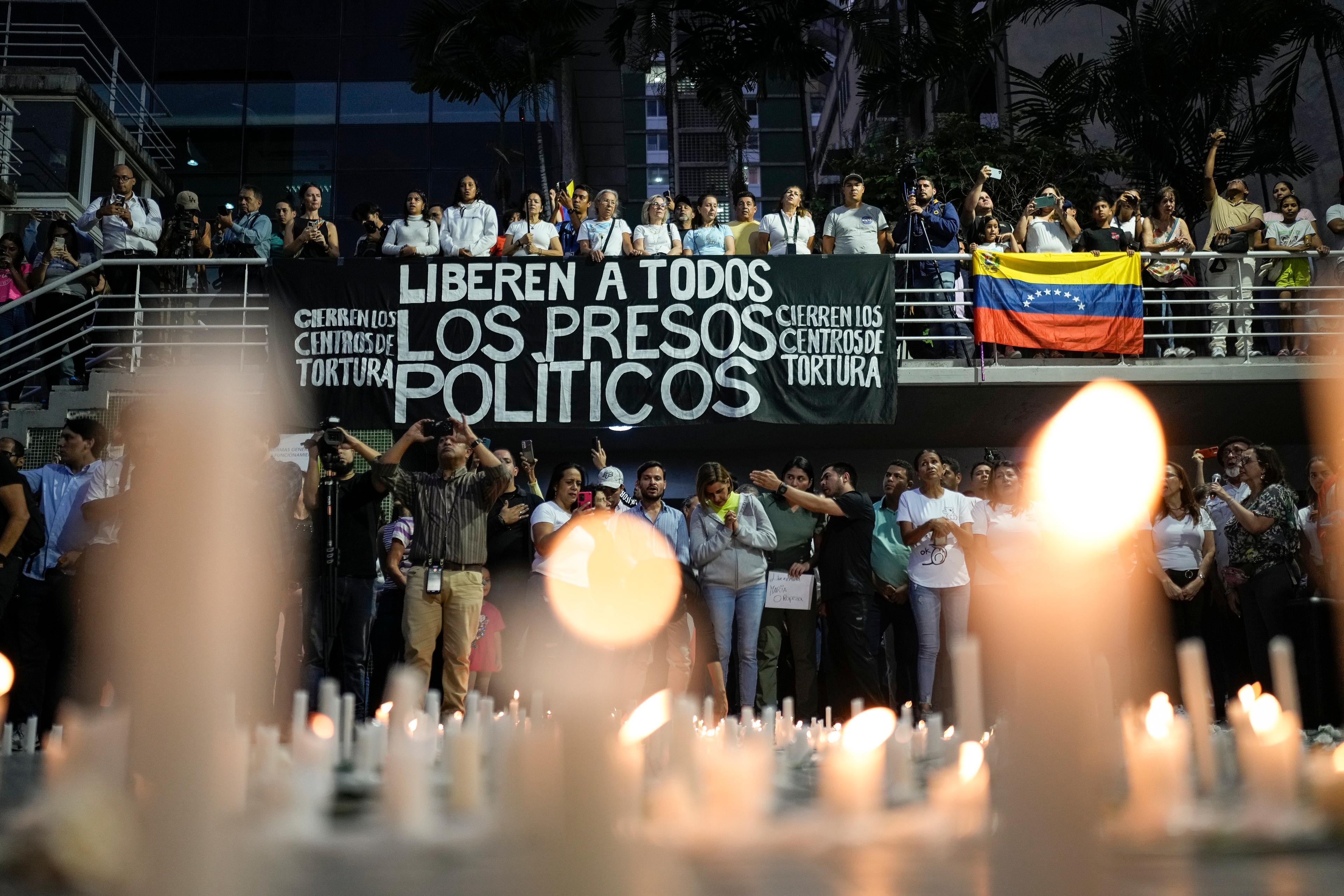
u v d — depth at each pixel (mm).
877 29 16266
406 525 7184
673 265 9195
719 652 7000
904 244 10156
